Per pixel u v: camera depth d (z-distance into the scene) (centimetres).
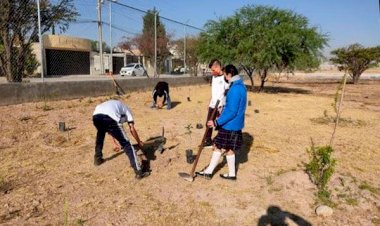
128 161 608
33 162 604
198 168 587
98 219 421
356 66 3122
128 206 455
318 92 2150
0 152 649
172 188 508
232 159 532
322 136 848
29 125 836
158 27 1989
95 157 587
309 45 1834
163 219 427
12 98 1039
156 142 725
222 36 1928
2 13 1104
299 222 428
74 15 1328
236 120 507
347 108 1388
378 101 1692
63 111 1009
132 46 3475
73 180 530
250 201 476
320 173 523
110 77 1549
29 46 1191
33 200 462
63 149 675
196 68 2384
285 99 1619
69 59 3014
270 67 1847
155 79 1709
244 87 509
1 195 475
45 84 1136
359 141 812
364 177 571
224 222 425
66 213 401
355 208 465
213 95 668
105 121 523
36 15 1184
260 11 1856
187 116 1032
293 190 508
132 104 1232
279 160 640
